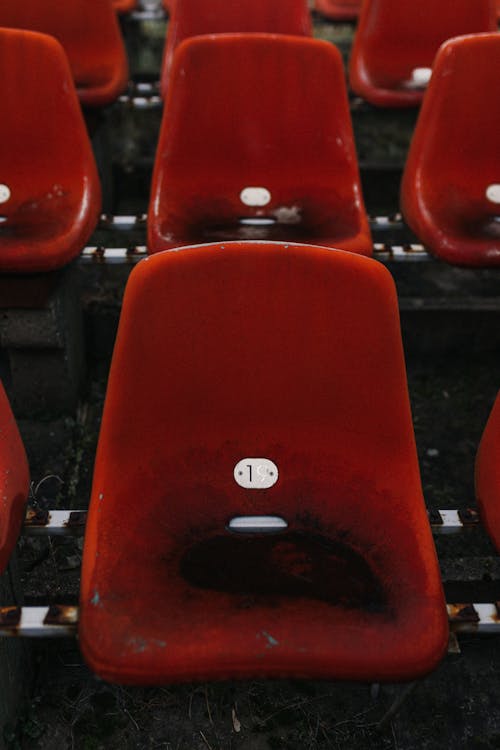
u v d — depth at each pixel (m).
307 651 1.33
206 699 1.96
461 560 2.37
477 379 3.23
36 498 2.49
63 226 2.53
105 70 3.58
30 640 1.97
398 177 4.07
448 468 2.81
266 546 1.58
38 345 2.64
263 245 1.52
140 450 1.61
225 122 2.70
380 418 1.62
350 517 1.62
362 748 1.89
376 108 3.71
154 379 1.57
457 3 3.65
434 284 3.44
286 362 1.60
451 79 2.73
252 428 1.66
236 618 1.38
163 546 1.54
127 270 3.34
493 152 2.82
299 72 2.66
